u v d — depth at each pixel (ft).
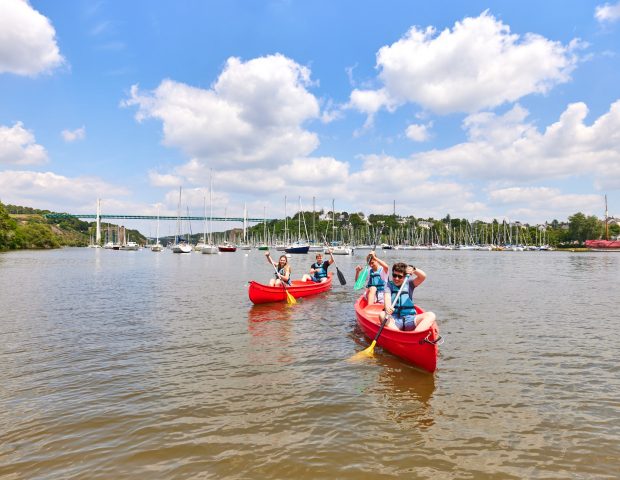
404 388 18.85
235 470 12.25
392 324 24.99
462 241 491.72
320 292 52.80
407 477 11.89
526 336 28.68
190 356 24.11
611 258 202.59
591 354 24.18
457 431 14.70
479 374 20.79
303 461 12.73
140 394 18.17
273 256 251.19
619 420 15.53
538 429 14.83
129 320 35.12
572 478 11.84
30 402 17.30
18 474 12.04
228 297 50.34
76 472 12.17
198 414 16.11
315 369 21.67
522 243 447.83
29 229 345.31
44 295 52.31
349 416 15.90
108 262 151.94
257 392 18.38
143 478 11.86
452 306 42.09
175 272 97.86
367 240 448.65
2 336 29.17
